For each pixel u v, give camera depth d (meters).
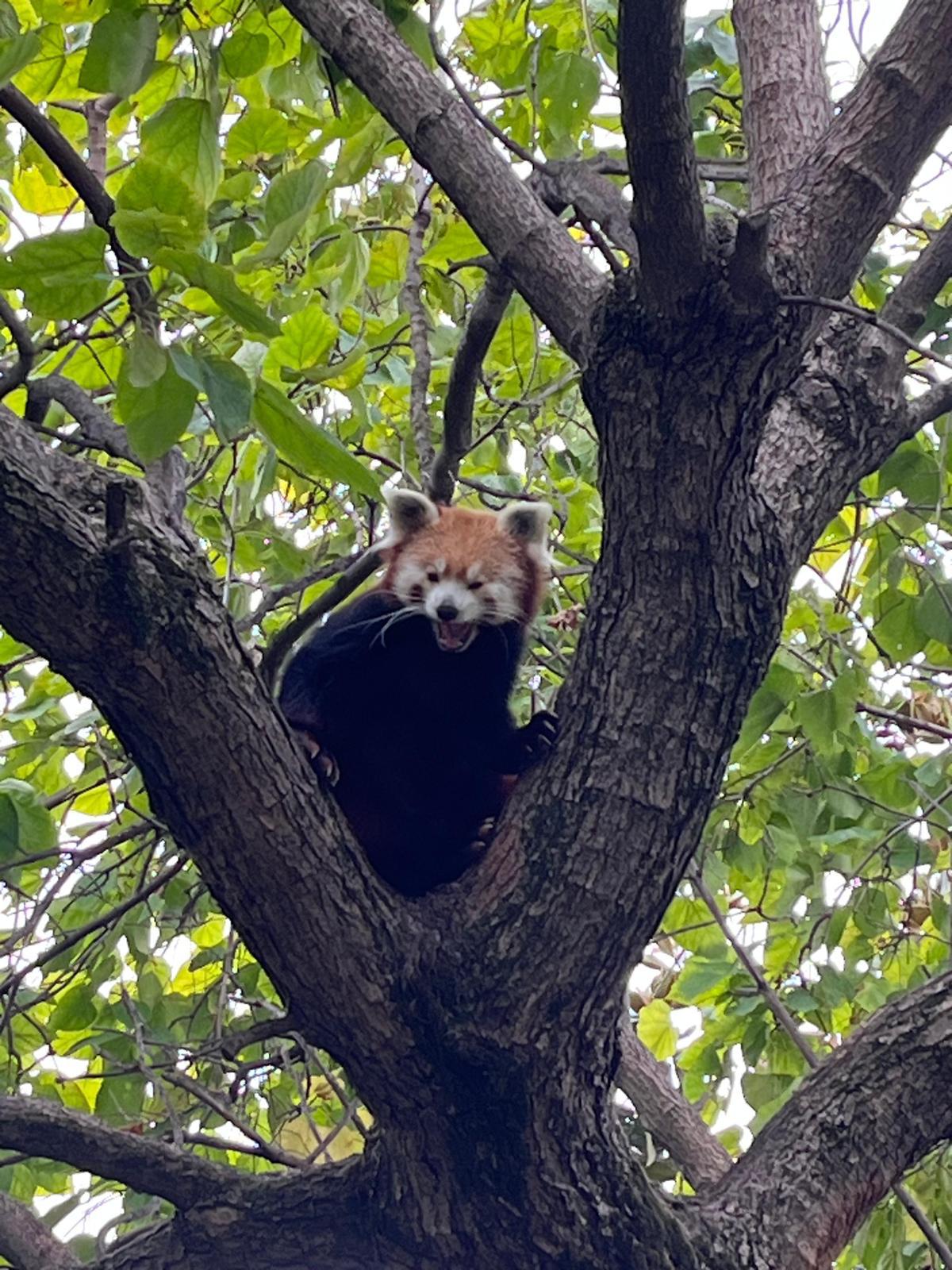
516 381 5.32
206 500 4.58
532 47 3.86
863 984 4.98
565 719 2.97
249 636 4.30
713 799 2.97
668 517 2.75
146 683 2.53
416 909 2.94
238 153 4.14
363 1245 3.10
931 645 5.05
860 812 4.54
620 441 2.72
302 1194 3.12
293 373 3.61
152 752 2.64
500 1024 2.83
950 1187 4.21
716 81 5.03
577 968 2.85
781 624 2.97
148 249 2.22
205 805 2.69
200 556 2.63
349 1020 2.88
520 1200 2.96
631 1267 2.99
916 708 4.86
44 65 3.82
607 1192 2.98
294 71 4.04
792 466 3.27
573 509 5.46
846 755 4.50
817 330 3.00
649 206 2.46
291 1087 4.71
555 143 3.85
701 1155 4.46
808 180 3.13
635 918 2.89
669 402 2.66
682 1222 3.13
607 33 4.29
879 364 3.44
